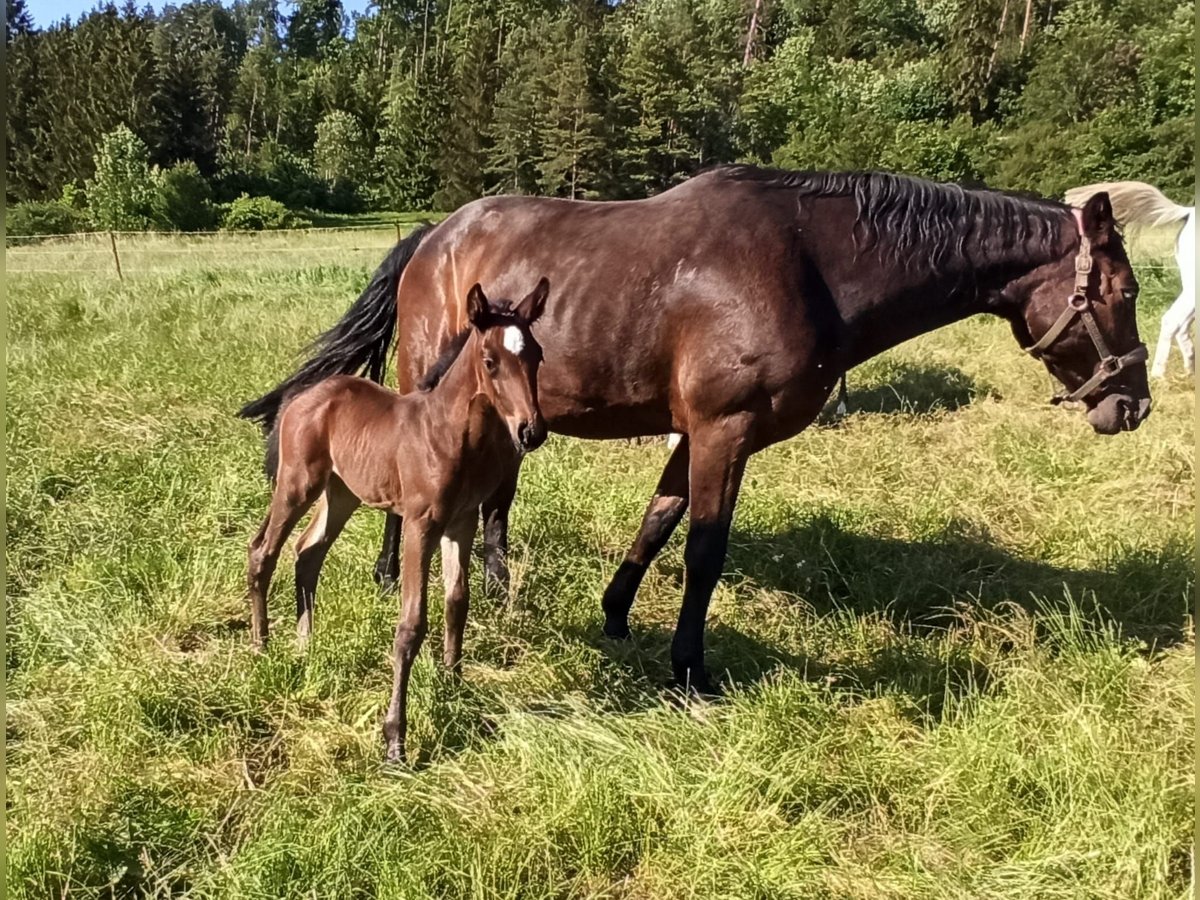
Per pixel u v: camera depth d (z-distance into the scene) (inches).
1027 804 116.8
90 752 120.3
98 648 140.3
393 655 133.9
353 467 134.4
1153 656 150.9
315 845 104.0
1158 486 213.2
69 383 257.6
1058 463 226.4
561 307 140.9
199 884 101.9
